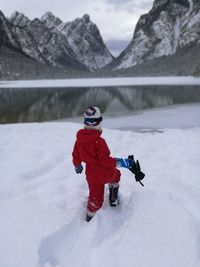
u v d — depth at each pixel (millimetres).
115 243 3146
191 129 12281
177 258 2893
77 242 3229
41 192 4434
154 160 6270
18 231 3242
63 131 9664
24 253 2939
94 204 3525
